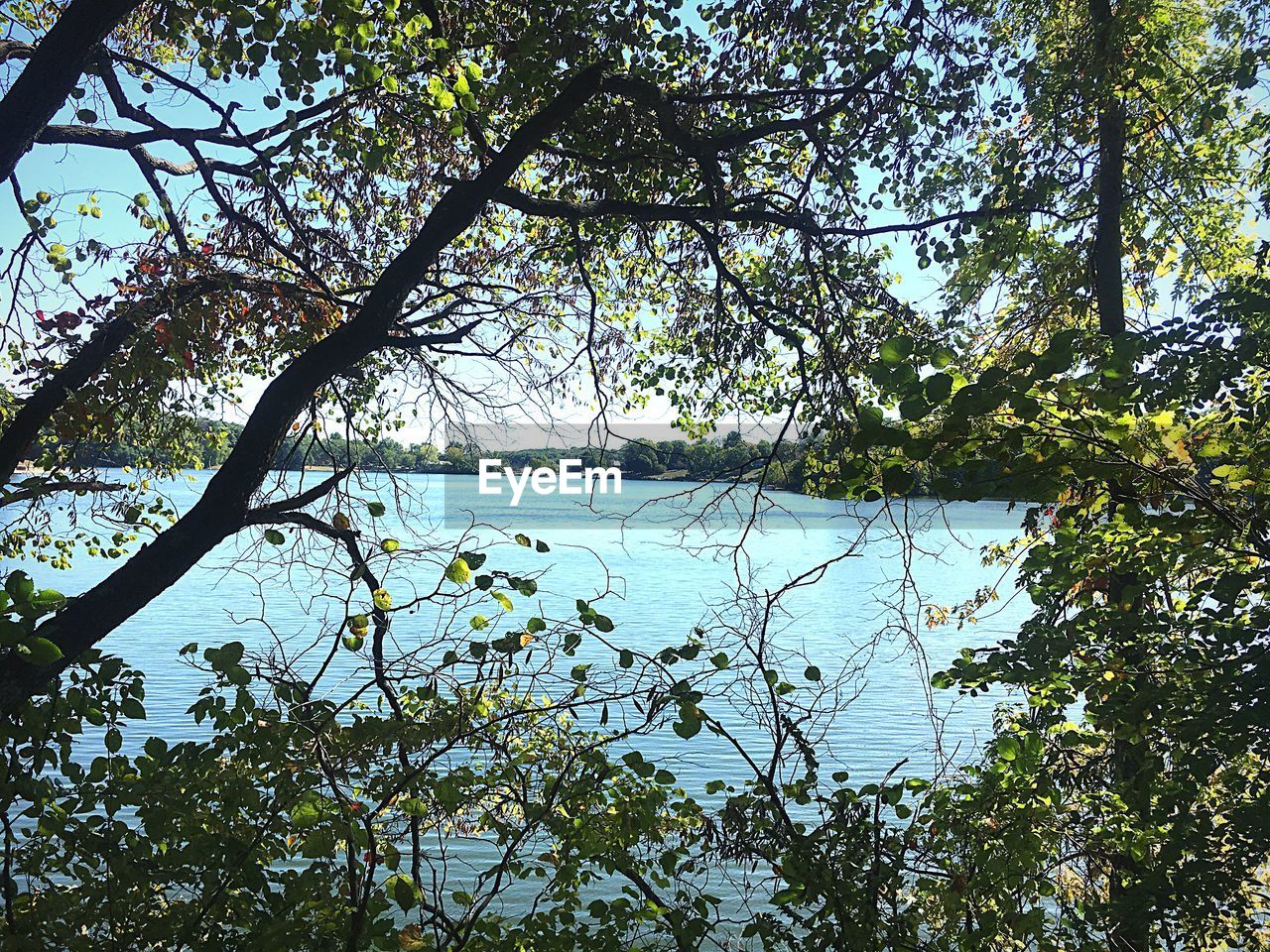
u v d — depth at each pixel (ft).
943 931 14.66
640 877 14.64
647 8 26.63
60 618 17.95
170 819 12.85
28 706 13.52
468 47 25.08
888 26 26.23
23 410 23.07
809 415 23.53
